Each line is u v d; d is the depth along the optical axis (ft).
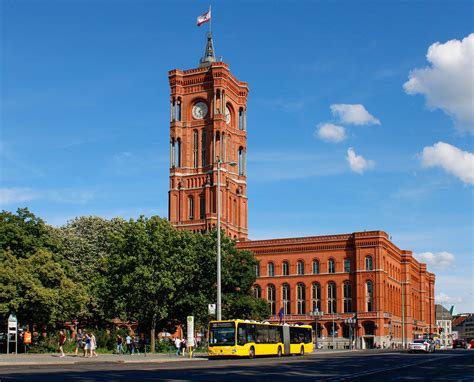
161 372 140.67
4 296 254.68
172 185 508.94
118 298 284.20
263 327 239.09
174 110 518.78
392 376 129.59
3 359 191.93
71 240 362.12
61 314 282.56
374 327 454.81
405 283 538.06
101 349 288.10
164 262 279.28
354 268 469.16
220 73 508.53
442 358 226.17
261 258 497.46
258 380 118.42
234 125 527.40
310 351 282.56
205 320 319.68
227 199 501.56
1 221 290.56
